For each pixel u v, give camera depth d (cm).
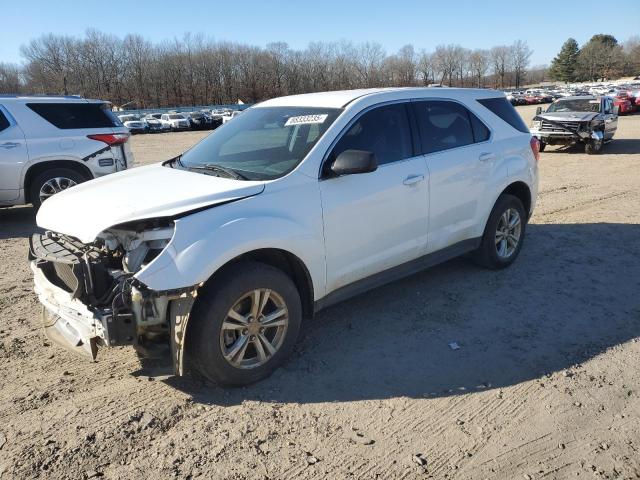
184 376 371
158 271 308
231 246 327
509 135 551
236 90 10012
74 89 9512
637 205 871
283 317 363
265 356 361
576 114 1633
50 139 827
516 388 352
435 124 479
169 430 314
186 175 395
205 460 289
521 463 284
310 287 383
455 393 348
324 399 343
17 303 507
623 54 13825
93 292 321
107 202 349
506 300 489
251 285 339
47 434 311
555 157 1564
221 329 332
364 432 311
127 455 294
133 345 320
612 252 624
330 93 466
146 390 355
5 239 759
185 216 325
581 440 301
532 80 15612
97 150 861
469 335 425
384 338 422
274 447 299
